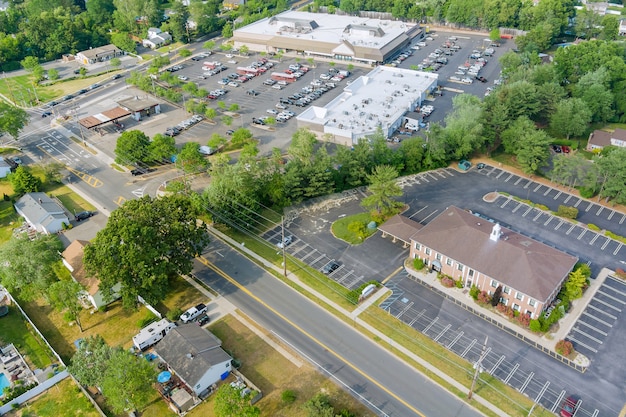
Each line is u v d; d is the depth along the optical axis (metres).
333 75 199.88
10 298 100.19
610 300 95.00
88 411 78.00
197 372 78.88
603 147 145.38
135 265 89.31
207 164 140.12
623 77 167.25
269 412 76.31
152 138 157.12
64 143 158.75
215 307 96.12
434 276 101.62
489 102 148.88
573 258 95.88
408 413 75.62
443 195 127.06
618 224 115.69
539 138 129.00
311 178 123.38
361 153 129.38
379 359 84.56
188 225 99.31
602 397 77.31
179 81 196.62
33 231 120.06
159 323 90.94
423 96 175.12
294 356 85.56
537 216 118.50
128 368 74.50
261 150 148.75
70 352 88.25
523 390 78.62
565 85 176.25
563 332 88.50
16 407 79.12
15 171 137.88
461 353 85.06
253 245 111.94
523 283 89.56
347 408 76.38
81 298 98.56
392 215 118.31
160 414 77.44
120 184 137.25
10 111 155.75
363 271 103.62
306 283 101.12
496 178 133.75
